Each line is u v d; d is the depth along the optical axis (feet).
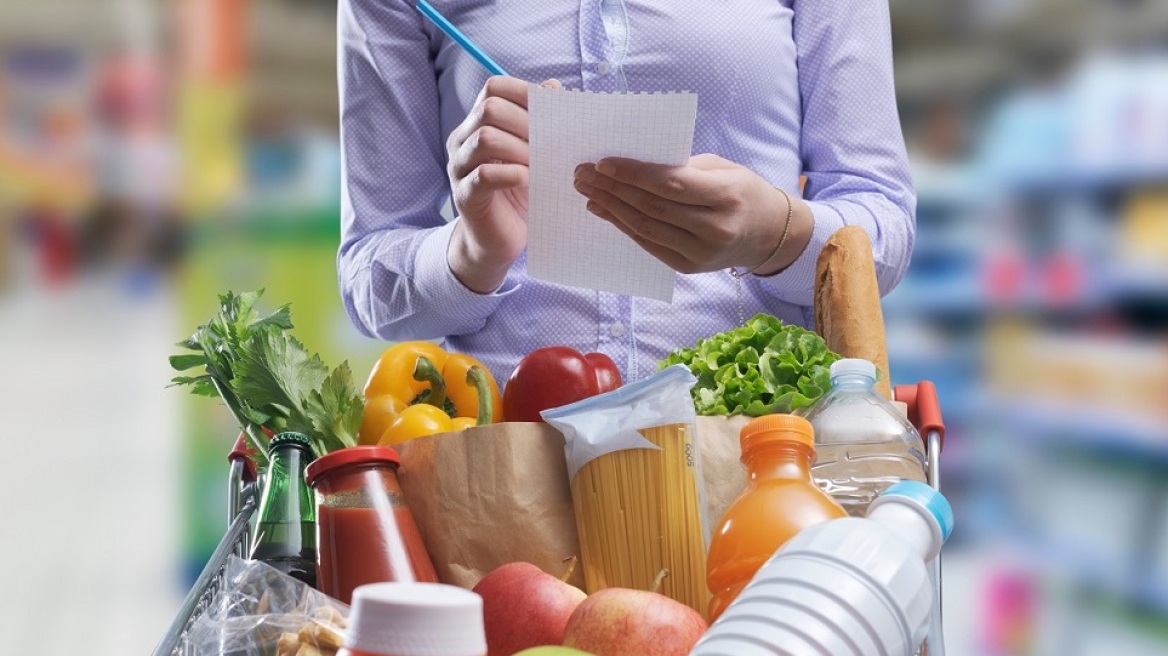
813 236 4.06
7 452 18.39
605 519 2.95
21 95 22.75
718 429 3.14
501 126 3.80
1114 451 12.43
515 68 4.79
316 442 3.41
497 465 3.06
